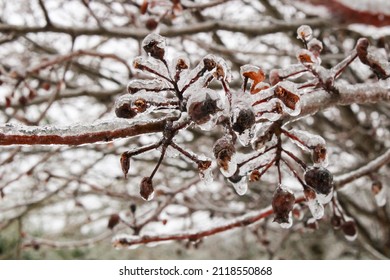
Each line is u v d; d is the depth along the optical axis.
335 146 6.17
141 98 1.33
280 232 6.39
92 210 6.15
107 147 5.31
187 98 1.32
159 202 4.16
